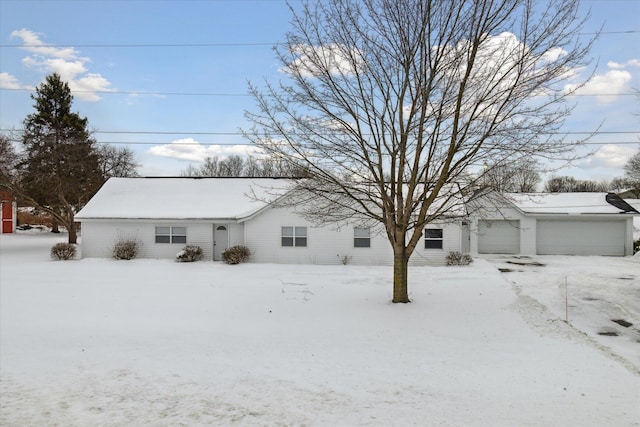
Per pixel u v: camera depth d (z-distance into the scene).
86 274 18.34
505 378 6.93
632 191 58.25
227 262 21.78
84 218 23.59
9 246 31.59
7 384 6.74
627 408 5.77
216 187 26.58
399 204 11.73
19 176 33.16
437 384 6.71
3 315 11.45
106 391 6.45
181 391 6.44
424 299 12.82
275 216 22.45
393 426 5.25
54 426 5.27
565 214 26.02
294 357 8.07
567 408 5.78
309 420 5.43
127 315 11.44
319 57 10.82
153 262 22.22
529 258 24.45
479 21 9.79
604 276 17.66
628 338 9.40
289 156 11.44
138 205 24.77
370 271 19.19
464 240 26.44
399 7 10.24
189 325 10.43
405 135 10.86
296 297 13.41
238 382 6.81
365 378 6.98
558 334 9.45
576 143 17.91
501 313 11.22
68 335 9.62
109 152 51.59
